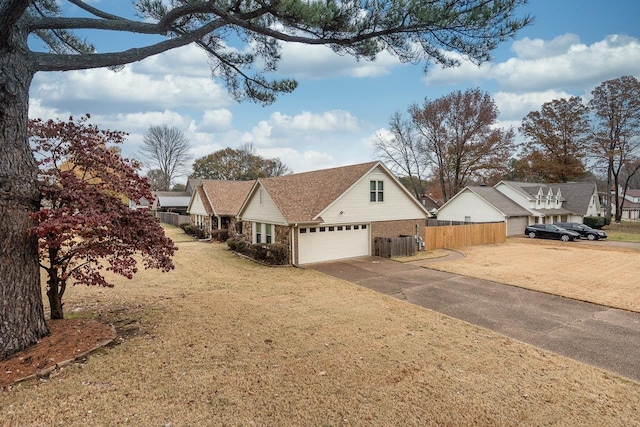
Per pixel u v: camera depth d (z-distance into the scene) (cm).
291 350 584
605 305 925
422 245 1981
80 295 921
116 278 1151
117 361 518
